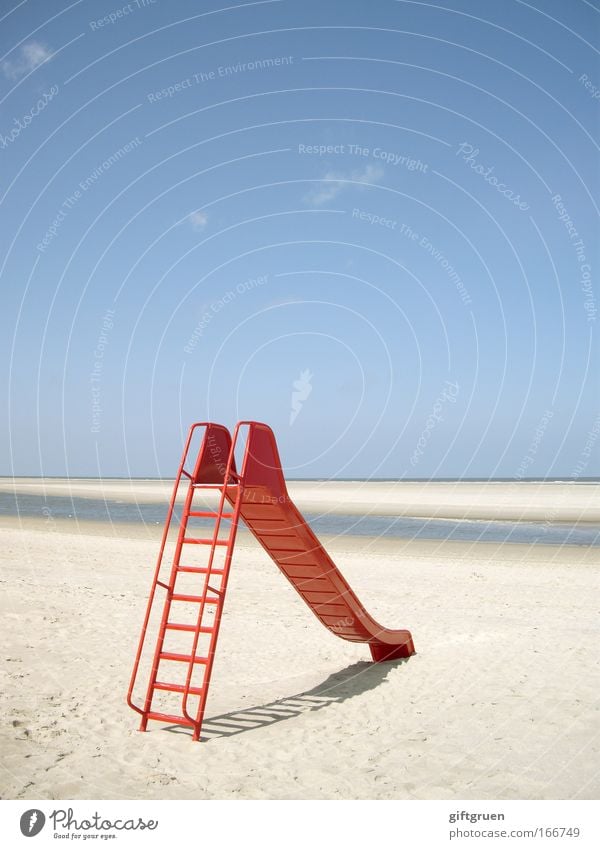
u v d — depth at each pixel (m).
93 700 5.18
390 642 6.20
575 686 4.89
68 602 8.82
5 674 5.65
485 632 7.07
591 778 3.66
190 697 5.42
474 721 4.43
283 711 5.05
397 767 3.92
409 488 43.50
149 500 35.00
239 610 8.88
